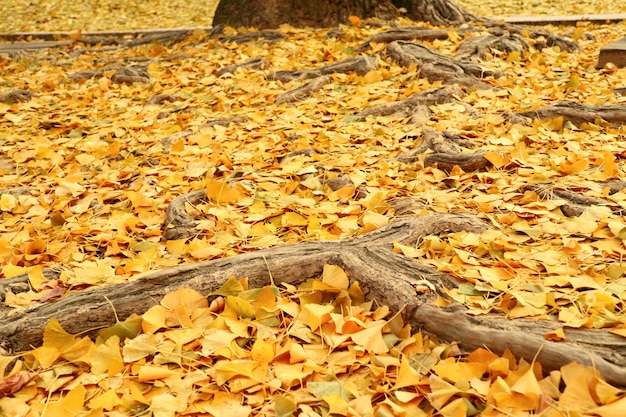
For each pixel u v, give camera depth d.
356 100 5.96
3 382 2.33
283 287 2.89
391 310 2.61
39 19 14.54
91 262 3.28
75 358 2.51
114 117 6.37
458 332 2.39
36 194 4.46
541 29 8.73
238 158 4.70
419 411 2.11
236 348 2.47
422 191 3.91
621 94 5.82
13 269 3.13
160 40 10.29
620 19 9.73
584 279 2.66
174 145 5.02
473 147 4.57
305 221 3.53
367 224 3.32
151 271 2.96
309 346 2.49
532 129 4.81
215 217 3.64
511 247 3.00
